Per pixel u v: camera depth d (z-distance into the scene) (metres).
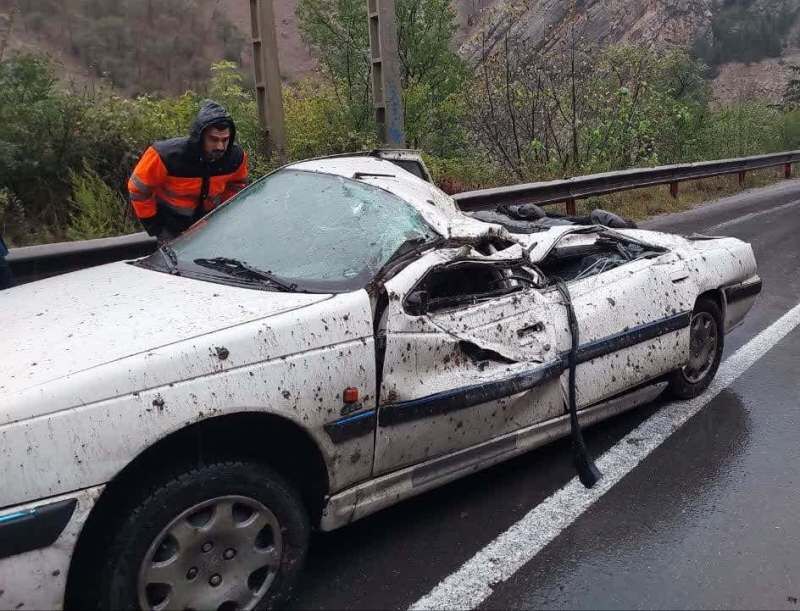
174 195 4.79
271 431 2.78
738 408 4.91
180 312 2.84
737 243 5.48
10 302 3.25
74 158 8.34
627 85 17.33
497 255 3.73
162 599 2.51
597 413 4.14
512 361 3.57
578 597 2.98
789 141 26.88
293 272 3.27
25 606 2.25
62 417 2.32
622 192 15.24
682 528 3.49
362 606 2.91
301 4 14.51
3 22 9.66
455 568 3.17
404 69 15.04
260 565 2.70
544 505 3.68
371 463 3.02
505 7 16.48
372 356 2.95
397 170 4.09
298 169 4.03
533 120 15.64
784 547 3.34
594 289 4.22
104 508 2.48
